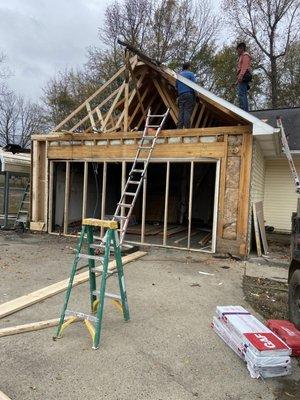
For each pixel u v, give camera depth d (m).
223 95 23.14
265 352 3.09
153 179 13.48
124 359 3.29
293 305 4.16
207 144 7.96
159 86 9.64
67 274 5.96
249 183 7.60
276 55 24.33
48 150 9.97
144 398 2.74
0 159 10.64
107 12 25.59
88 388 2.83
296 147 10.80
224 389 2.92
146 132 8.55
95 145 9.28
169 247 8.45
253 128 7.25
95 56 25.80
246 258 7.63
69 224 10.88
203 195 13.30
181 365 3.24
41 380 2.90
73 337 3.67
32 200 10.29
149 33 25.23
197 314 4.46
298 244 4.16
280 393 2.91
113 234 3.85
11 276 5.75
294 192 11.67
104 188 9.27
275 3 23.77
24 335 3.67
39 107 35.41
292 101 23.66
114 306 4.58
